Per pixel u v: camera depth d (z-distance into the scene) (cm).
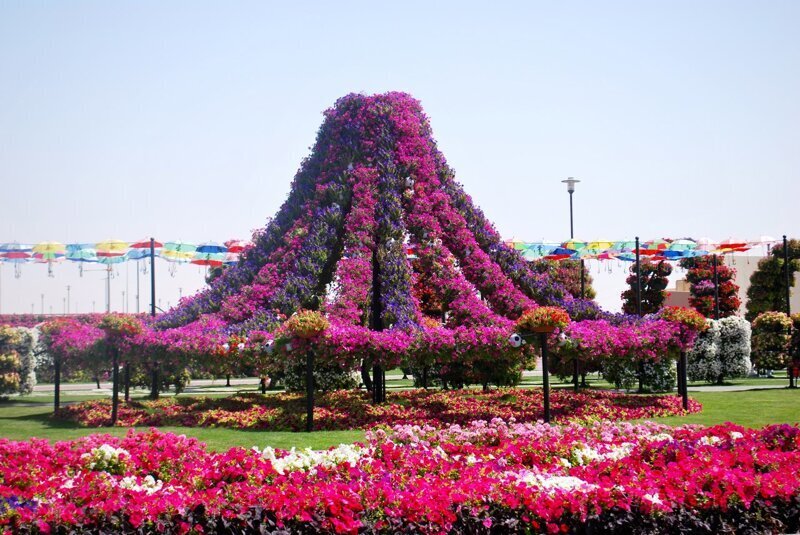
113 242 2917
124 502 822
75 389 3544
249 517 812
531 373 4831
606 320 2227
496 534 845
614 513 861
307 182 2397
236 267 2369
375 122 2384
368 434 1134
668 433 1280
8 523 758
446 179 2367
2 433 1814
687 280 5162
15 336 2900
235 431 1784
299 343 1808
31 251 2820
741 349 3306
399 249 2188
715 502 887
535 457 1081
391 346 1856
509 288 2202
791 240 5047
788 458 1054
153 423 1966
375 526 822
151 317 2488
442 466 1019
